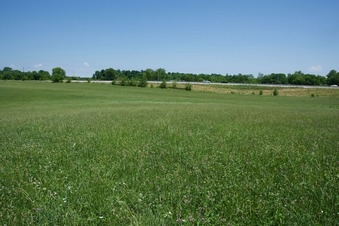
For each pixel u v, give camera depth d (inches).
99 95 2817.4
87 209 184.9
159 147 360.2
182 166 277.4
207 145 374.6
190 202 192.1
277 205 180.2
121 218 166.1
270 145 369.4
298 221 160.4
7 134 492.4
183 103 1971.0
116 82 5132.9
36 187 214.2
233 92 4111.7
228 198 197.0
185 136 444.5
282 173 249.9
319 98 3164.4
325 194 194.7
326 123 687.1
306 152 334.0
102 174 249.9
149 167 273.4
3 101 2138.3
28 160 298.7
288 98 3152.1
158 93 3452.3
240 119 770.8
